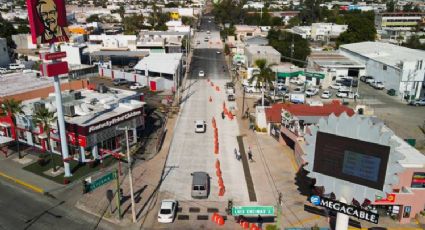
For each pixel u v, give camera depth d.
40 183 49.12
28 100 66.50
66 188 47.84
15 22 197.62
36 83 77.12
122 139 59.97
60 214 42.16
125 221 40.66
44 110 52.47
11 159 56.44
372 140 31.02
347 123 31.89
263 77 74.44
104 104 61.81
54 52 46.34
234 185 48.66
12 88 72.38
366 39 151.38
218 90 97.69
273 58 113.00
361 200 32.62
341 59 116.81
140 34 159.25
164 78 99.94
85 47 129.88
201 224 40.06
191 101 88.31
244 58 124.94
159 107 82.69
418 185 40.66
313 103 69.00
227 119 75.19
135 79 104.62
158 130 68.88
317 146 33.78
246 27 179.50
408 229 39.34
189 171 52.81
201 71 114.94
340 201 33.75
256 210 37.31
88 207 43.44
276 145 62.06
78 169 52.88
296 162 54.75
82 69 111.06
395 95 94.50
